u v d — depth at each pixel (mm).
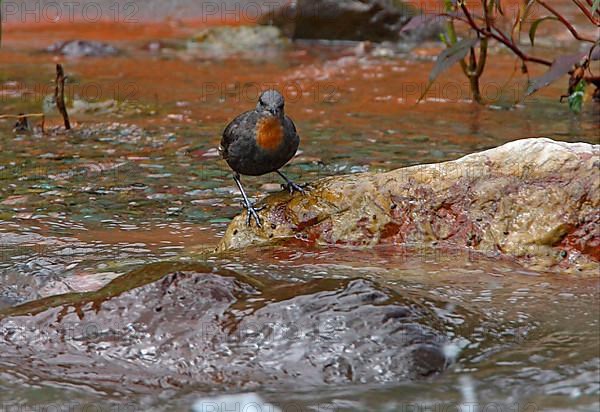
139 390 7336
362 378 7289
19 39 25984
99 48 23906
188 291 8031
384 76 20812
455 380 7238
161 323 7840
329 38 25438
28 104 18328
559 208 9648
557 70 14562
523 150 10055
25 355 7859
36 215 12070
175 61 23031
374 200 10344
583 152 9836
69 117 17438
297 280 8992
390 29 24969
